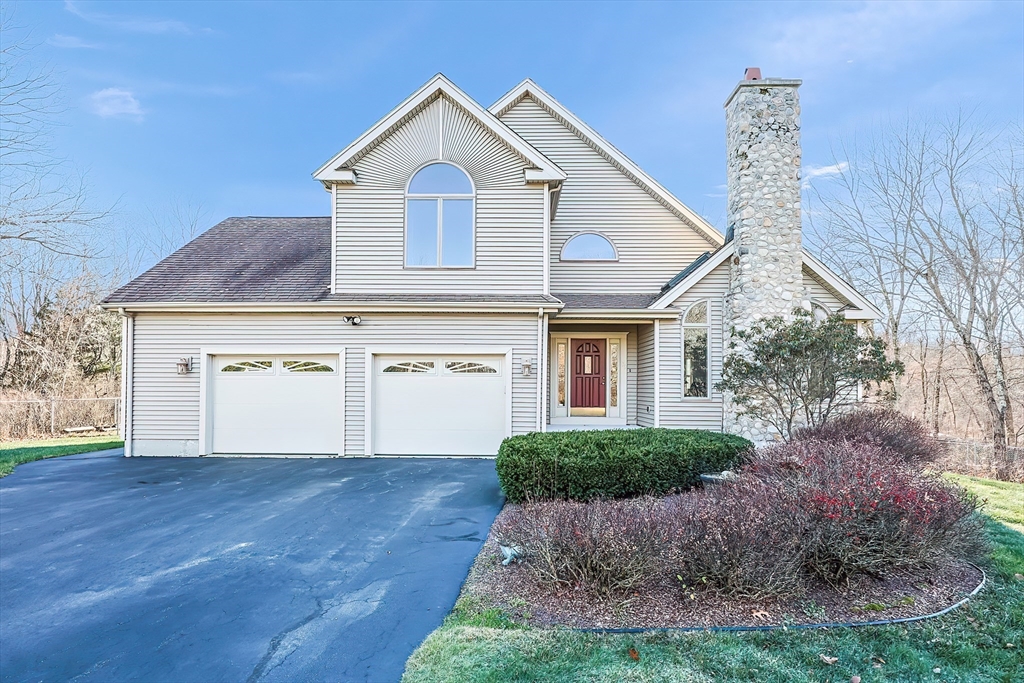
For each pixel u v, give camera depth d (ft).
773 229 35.14
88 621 12.66
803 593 12.80
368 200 35.47
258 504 22.77
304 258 40.68
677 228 43.47
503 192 35.58
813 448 18.85
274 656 11.09
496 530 18.24
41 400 55.72
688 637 11.13
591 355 43.55
